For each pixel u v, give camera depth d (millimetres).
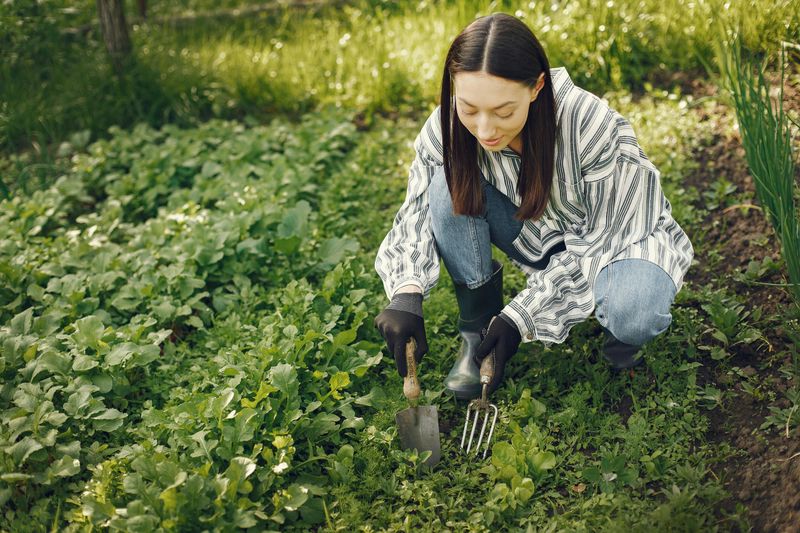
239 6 6477
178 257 3703
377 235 3965
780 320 3115
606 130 2582
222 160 4617
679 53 4688
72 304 3469
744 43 4246
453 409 3041
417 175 2955
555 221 2842
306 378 3035
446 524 2604
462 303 3016
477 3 5570
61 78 5395
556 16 5051
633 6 4887
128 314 3555
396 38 5539
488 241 2873
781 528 2436
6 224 4078
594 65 4770
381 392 3043
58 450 2762
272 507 2609
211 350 3379
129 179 4453
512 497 2600
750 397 2900
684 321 3191
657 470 2682
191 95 5250
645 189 2682
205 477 2580
